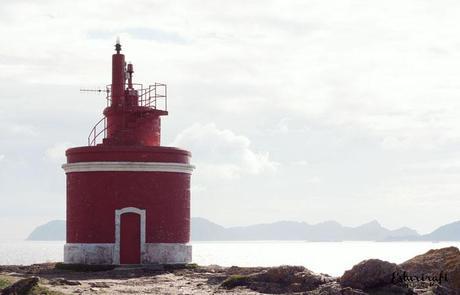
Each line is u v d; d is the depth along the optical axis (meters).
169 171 50.16
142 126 51.81
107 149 49.19
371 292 36.09
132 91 52.22
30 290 34.72
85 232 49.47
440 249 41.69
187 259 50.56
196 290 38.47
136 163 49.25
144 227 49.28
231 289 38.88
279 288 38.28
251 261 185.62
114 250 48.91
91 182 49.56
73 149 50.28
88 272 47.91
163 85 53.16
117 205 49.19
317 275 39.00
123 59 52.31
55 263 53.88
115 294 36.28
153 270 47.59
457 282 37.56
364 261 36.97
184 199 51.00
